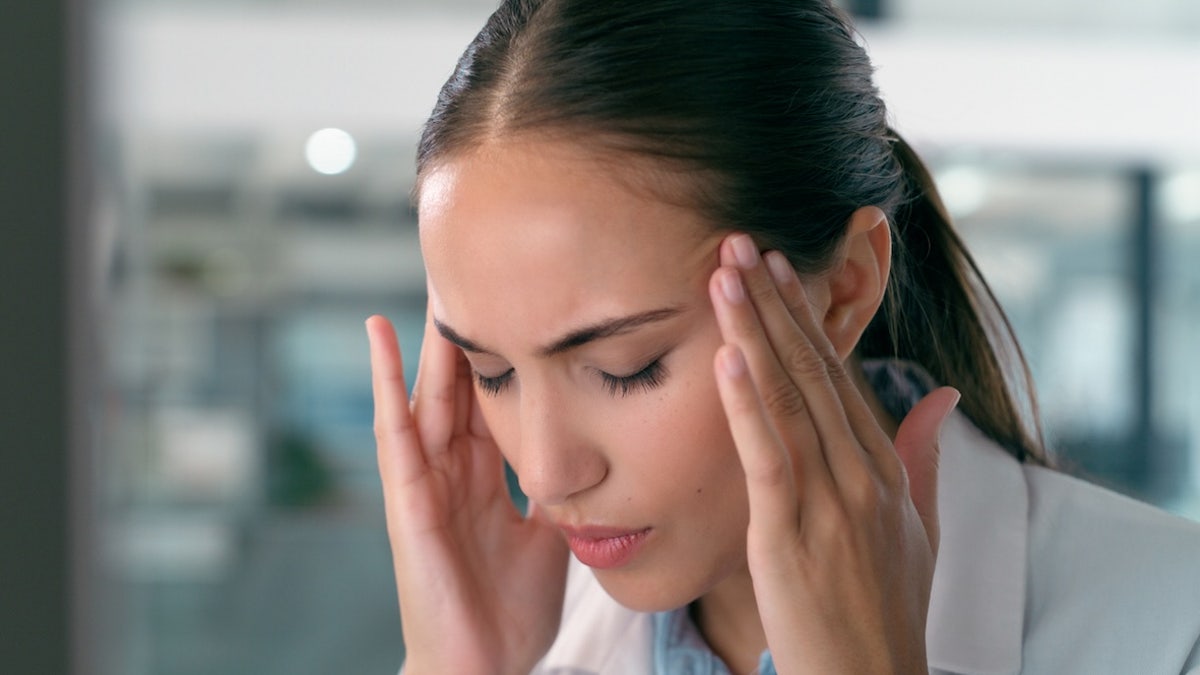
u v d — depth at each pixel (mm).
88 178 1453
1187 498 3818
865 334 994
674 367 748
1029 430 1028
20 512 1373
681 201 727
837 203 813
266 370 3719
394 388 980
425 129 794
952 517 941
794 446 756
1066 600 904
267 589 3695
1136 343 3850
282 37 3674
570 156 711
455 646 982
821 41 812
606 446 759
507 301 722
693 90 733
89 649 1449
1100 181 3883
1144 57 3805
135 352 3670
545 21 743
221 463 3703
